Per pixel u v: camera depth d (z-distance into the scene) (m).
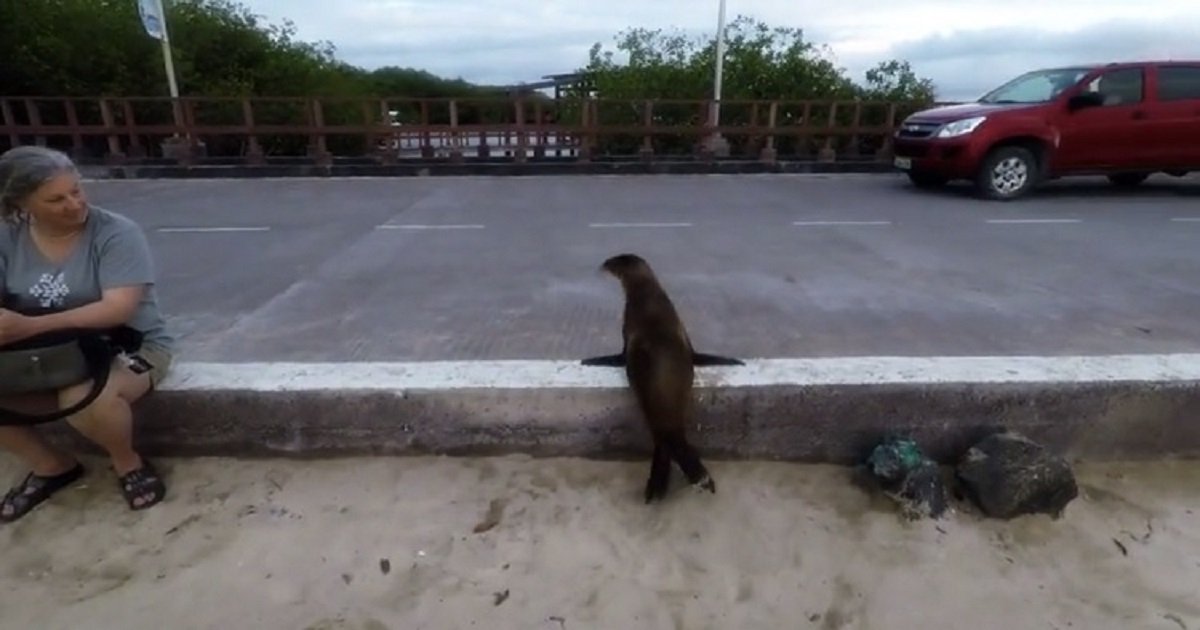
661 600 2.36
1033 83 9.49
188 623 2.24
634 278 3.00
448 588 2.40
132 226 2.60
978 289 4.75
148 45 15.09
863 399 2.97
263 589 2.38
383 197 9.69
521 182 11.41
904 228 7.12
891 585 2.42
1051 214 7.92
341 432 3.02
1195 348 3.62
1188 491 2.87
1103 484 2.91
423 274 5.29
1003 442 2.81
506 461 3.05
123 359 2.64
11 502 2.70
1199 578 2.42
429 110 13.44
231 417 2.98
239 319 4.15
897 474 2.77
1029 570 2.47
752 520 2.72
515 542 2.61
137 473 2.77
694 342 3.74
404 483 2.91
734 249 6.18
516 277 5.19
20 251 2.48
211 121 14.43
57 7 14.27
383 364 3.20
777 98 15.28
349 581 2.42
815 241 6.50
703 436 3.04
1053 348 3.63
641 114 14.24
